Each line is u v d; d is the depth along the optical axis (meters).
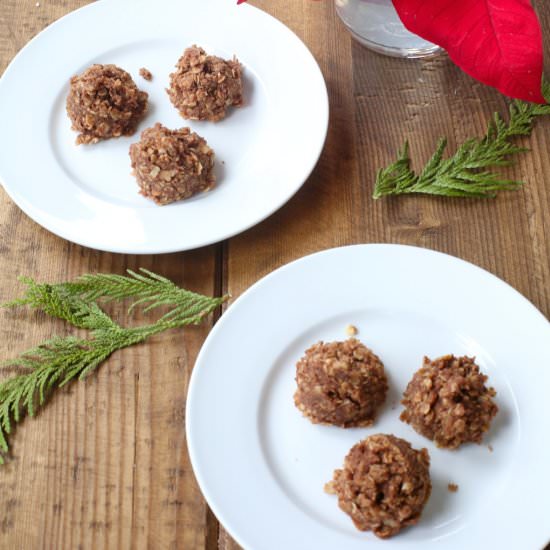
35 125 0.65
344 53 0.69
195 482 0.55
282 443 0.54
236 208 0.61
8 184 0.62
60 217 0.61
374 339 0.57
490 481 0.53
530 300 0.59
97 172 0.64
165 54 0.68
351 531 0.52
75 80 0.65
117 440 0.56
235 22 0.68
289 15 0.71
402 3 0.57
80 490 0.55
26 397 0.58
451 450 0.54
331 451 0.54
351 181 0.64
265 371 0.56
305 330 0.57
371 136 0.65
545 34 0.68
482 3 0.57
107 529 0.54
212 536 0.54
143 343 0.59
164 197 0.61
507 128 0.65
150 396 0.57
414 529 0.52
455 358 0.54
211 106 0.65
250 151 0.64
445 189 0.62
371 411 0.55
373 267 0.58
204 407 0.55
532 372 0.55
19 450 0.56
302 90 0.65
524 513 0.52
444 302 0.57
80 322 0.59
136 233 0.60
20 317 0.60
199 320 0.58
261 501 0.52
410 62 0.68
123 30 0.69
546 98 0.64
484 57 0.58
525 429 0.54
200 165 0.61
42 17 0.72
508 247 0.61
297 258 0.61
